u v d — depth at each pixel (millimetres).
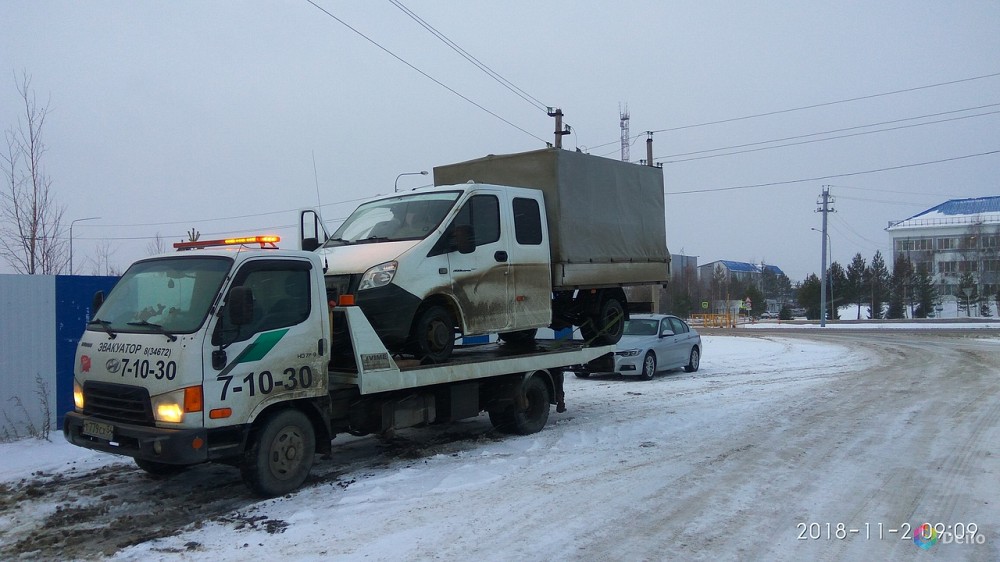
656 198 11633
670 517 5855
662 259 11648
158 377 5930
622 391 13789
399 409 7934
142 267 6832
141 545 5277
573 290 10305
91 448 6336
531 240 9164
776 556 5004
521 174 9758
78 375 6633
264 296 6504
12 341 8898
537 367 9555
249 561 4914
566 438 9188
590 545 5203
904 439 8867
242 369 6219
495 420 9461
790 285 94188
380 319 7414
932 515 5914
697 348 18141
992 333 32562
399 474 7238
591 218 10039
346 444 8969
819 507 6129
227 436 6141
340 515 5918
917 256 81000
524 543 5234
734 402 12000
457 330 8398
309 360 6793
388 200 9039
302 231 8828
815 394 12867
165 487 7000
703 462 7777
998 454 8031
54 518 6059
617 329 11094
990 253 67688
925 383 14367
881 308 70125
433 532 5477
